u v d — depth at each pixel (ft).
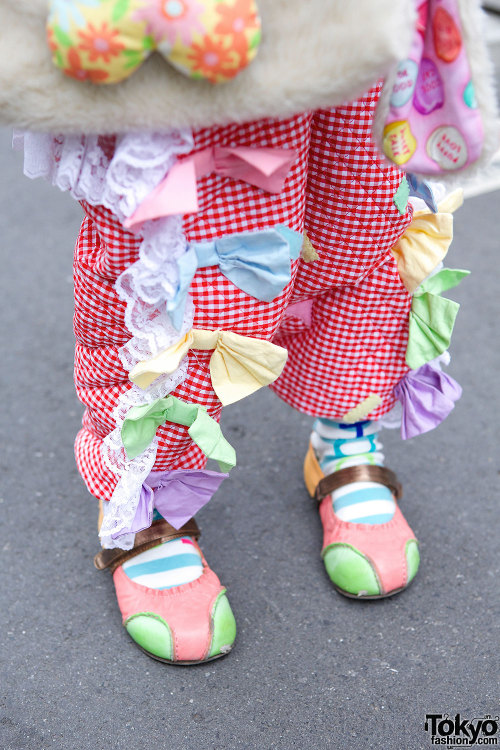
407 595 4.45
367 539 4.35
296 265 3.46
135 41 2.52
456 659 4.08
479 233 8.51
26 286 7.63
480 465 5.44
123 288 3.25
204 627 3.98
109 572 4.61
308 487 5.02
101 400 3.63
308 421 5.88
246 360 3.46
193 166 2.92
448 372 6.39
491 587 4.51
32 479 5.32
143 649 4.08
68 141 2.98
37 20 2.62
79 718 3.78
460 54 2.74
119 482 3.65
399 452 5.54
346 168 3.47
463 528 4.92
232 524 4.95
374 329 4.11
